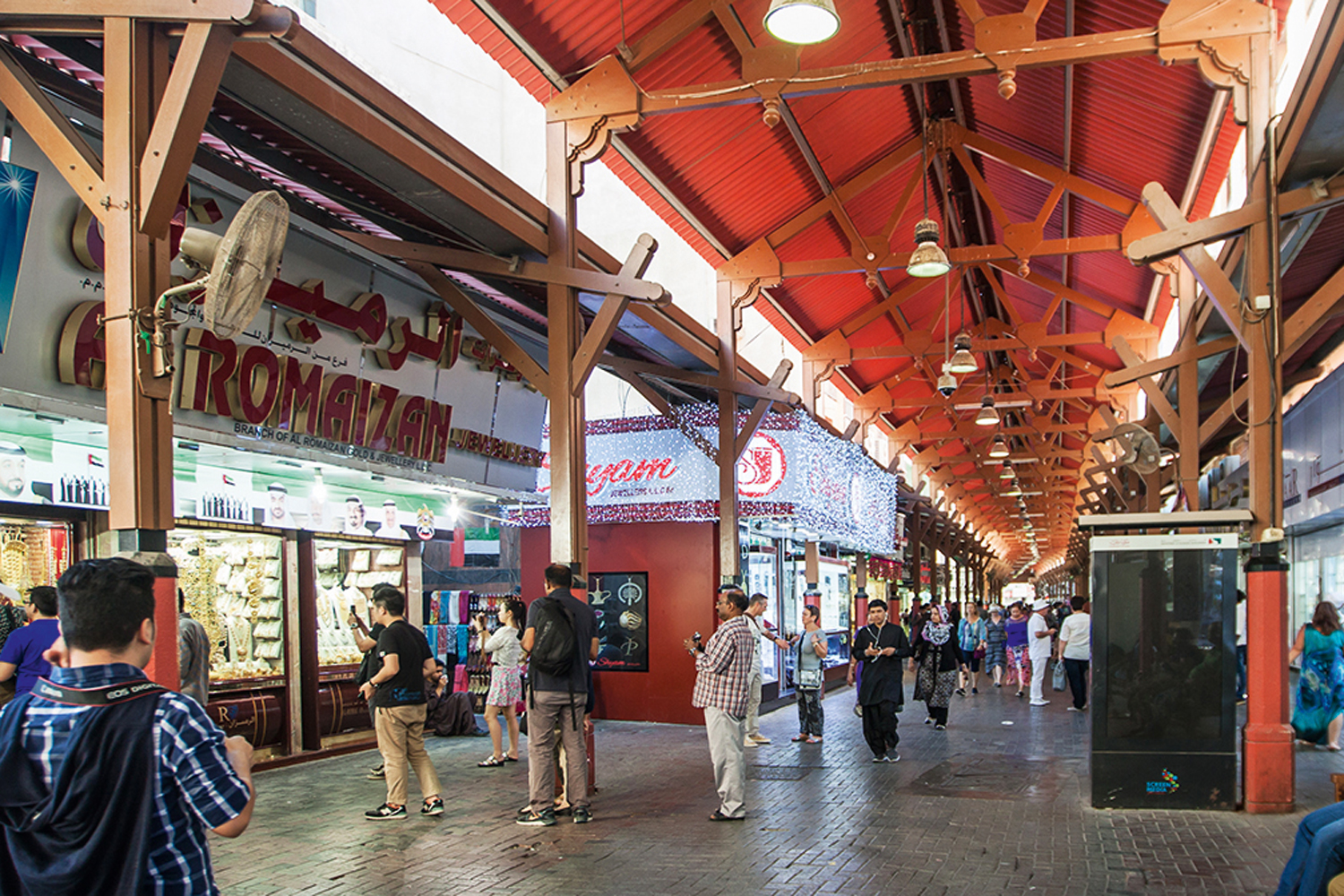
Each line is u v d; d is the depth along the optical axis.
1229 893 5.69
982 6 11.87
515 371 12.33
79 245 6.65
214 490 9.29
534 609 7.72
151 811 2.17
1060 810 8.06
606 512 14.54
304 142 6.92
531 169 12.37
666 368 13.28
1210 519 8.23
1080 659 15.62
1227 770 8.03
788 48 9.21
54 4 4.88
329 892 5.72
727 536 13.84
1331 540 16.39
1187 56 8.65
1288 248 10.16
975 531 47.34
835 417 22.75
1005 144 14.88
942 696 13.57
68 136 4.88
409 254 8.82
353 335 9.65
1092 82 12.10
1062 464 36.44
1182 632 8.15
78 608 2.22
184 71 4.78
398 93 10.06
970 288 20.84
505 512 14.41
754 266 14.44
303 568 10.51
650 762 10.66
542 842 6.92
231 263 4.61
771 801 8.46
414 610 12.34
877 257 14.26
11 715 2.19
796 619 18.84
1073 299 18.25
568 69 9.69
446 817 7.74
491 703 10.19
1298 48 9.48
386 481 11.00
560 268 9.12
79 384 6.83
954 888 5.81
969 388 25.12
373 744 11.16
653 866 6.28
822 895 5.68
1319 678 10.73
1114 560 8.27
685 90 9.50
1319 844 3.99
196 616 9.45
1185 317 13.34
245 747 2.39
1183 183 13.23
